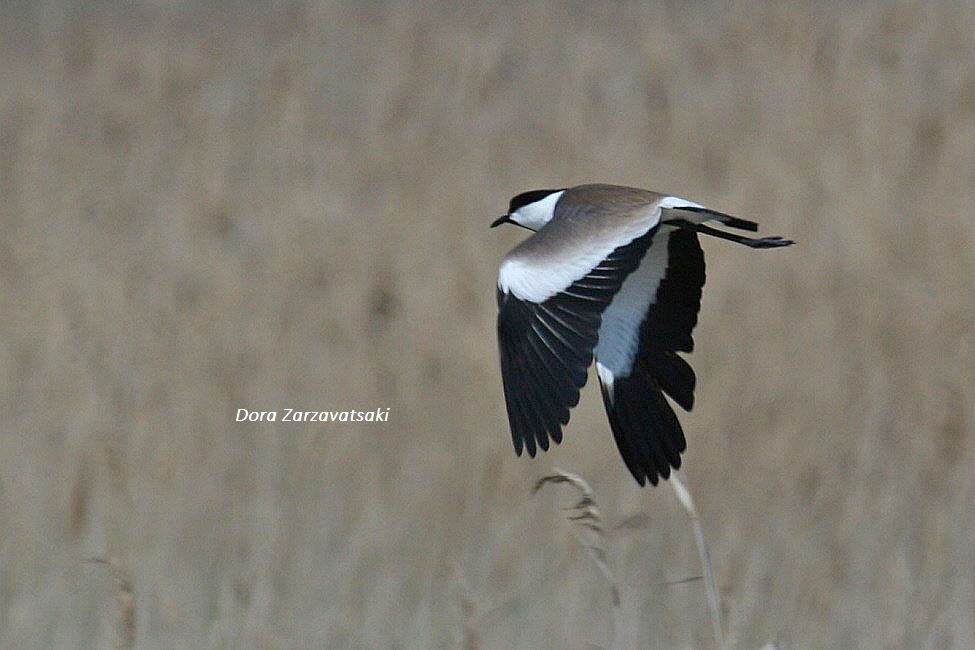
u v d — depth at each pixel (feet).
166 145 64.28
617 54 74.95
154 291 47.67
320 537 33.17
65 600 30.58
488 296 49.85
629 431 25.23
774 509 34.94
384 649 29.27
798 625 29.84
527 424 21.04
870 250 51.44
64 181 59.06
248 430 38.81
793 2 78.13
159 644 29.12
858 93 67.97
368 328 47.21
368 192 60.80
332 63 74.54
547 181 61.87
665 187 60.08
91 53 74.43
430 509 34.91
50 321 43.57
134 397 39.37
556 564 31.68
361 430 39.68
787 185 57.16
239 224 56.34
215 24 80.48
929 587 30.71
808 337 45.09
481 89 71.20
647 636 29.40
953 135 63.26
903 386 42.01
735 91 68.90
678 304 25.88
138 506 33.78
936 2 76.84
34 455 36.04
